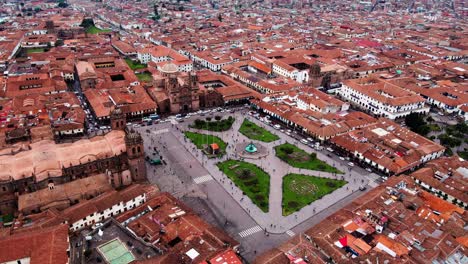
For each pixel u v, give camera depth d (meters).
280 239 141.12
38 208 146.12
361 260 122.00
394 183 164.38
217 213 154.00
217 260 117.38
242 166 188.88
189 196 164.38
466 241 133.88
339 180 178.62
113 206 146.62
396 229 137.38
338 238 132.38
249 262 129.25
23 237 117.69
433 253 125.62
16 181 149.50
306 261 121.81
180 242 127.06
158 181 174.62
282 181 177.00
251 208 158.00
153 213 141.50
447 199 165.38
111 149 169.62
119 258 117.12
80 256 118.94
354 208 147.38
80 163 160.25
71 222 135.38
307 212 156.12
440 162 187.75
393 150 198.75
